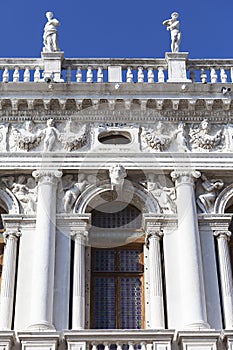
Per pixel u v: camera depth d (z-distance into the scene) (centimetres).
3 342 2467
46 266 2634
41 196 2795
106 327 2667
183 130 2970
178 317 2597
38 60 3134
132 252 2816
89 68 3102
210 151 2945
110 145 2891
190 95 3000
